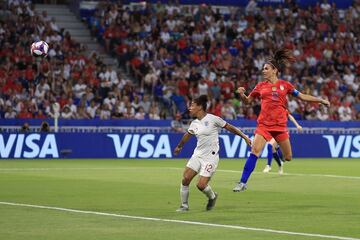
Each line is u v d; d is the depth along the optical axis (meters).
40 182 46.50
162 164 65.56
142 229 26.89
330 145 81.25
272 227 27.61
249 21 96.69
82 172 55.44
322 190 42.94
